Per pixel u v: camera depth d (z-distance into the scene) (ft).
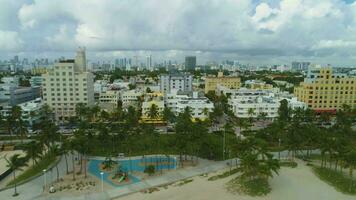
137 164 378.94
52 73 627.87
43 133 400.88
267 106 634.02
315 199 275.18
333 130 472.85
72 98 638.53
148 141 461.37
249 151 341.21
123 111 579.07
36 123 527.40
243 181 312.71
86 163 382.01
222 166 371.56
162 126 585.63
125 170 355.77
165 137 486.79
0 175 325.42
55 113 639.76
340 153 325.83
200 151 413.18
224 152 414.41
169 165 375.25
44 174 315.17
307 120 571.28
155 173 347.15
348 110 583.99
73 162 360.48
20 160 309.63
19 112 497.05
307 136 401.49
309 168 363.15
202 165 375.86
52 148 376.27
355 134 480.23
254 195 282.36
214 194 286.46
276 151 434.30
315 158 407.85
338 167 365.61
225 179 325.62
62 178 330.54
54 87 632.38
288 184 310.45
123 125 469.16
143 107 613.93
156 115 570.87
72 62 655.76
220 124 614.34
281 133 450.30
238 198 277.44
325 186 306.14
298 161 393.50
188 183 316.81
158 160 394.11
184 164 379.76
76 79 633.61
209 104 619.26
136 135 471.21
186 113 517.55
